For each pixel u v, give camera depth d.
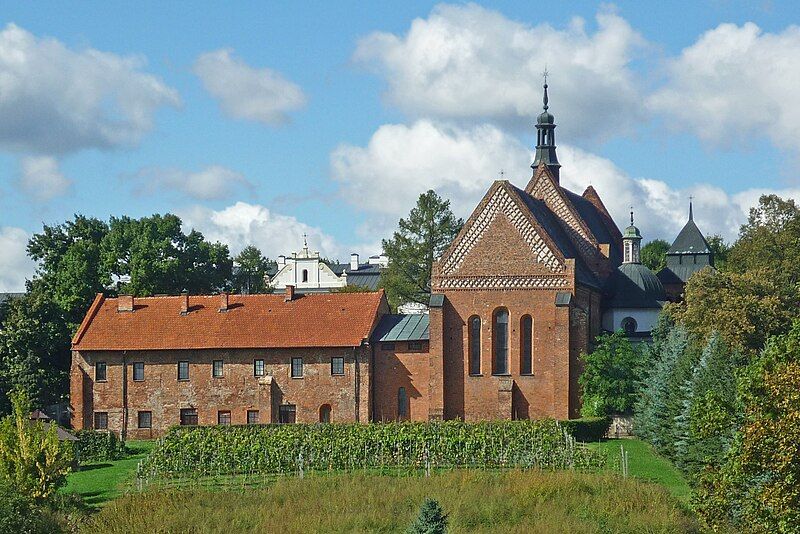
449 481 89.25
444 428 111.88
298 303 141.88
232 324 140.62
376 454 105.75
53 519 75.81
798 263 141.62
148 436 139.88
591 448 111.69
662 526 74.75
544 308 130.75
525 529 74.62
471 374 131.75
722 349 93.06
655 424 108.25
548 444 106.69
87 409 141.25
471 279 132.50
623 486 85.62
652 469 98.94
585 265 146.00
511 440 108.44
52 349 149.38
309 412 135.75
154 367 140.00
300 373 136.62
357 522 77.00
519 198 132.12
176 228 171.88
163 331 141.38
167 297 146.12
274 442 107.62
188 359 139.38
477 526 76.62
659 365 112.19
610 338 129.62
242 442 107.88
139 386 140.38
